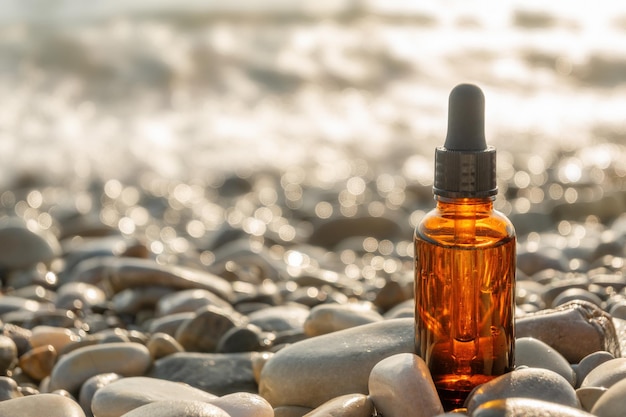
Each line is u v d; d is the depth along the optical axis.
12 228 0.89
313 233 1.34
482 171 0.45
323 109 2.71
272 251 1.12
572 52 3.44
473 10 4.16
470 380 0.46
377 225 1.35
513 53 3.44
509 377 0.45
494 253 0.45
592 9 4.14
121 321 0.71
